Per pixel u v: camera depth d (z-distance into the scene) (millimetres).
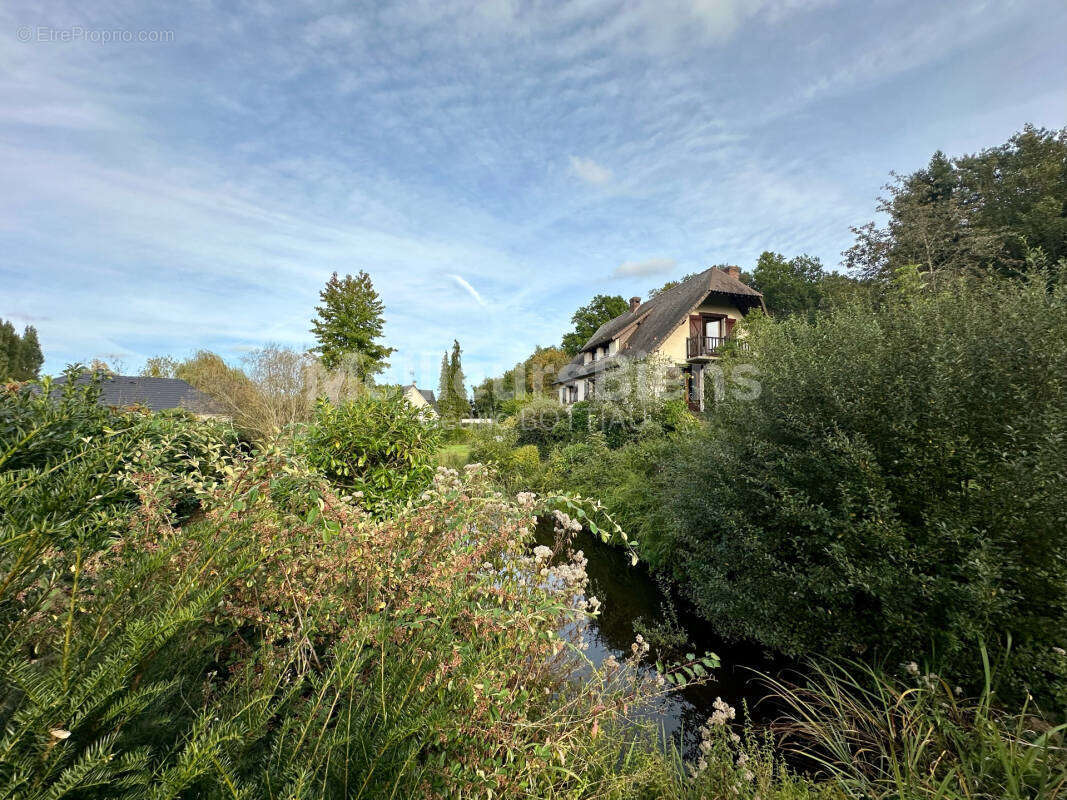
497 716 1276
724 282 17797
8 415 1775
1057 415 2646
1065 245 14961
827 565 3588
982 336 3287
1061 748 1981
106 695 743
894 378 3541
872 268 18312
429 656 1156
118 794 764
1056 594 2621
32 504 748
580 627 2256
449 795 1091
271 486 1613
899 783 2068
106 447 985
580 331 35781
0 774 661
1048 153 17750
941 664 2846
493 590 1737
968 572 2750
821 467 3678
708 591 4508
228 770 888
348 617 1583
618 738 2150
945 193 20781
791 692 3246
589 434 13328
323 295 21141
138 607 930
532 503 2164
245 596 1443
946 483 3160
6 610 777
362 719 1077
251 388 12578
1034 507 2658
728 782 2178
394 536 1765
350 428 3229
